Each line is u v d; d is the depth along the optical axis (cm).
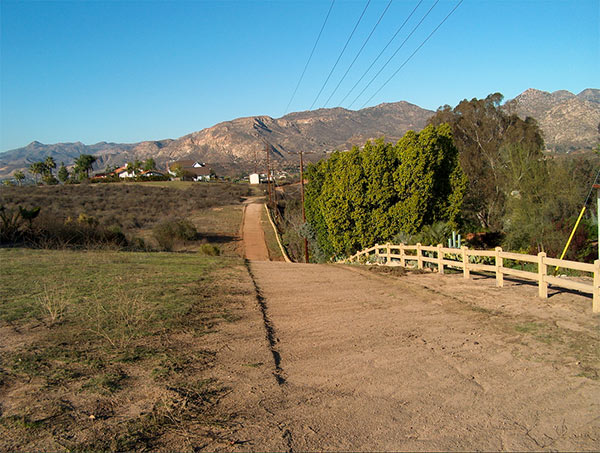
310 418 511
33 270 1484
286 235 5009
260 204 8400
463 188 2331
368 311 1071
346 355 742
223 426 489
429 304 1102
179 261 2055
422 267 1730
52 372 616
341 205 2536
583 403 531
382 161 2395
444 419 504
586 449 434
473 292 1189
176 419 499
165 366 659
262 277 1744
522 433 468
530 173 2612
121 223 5116
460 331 853
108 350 714
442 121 4159
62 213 5141
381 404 547
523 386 588
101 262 1780
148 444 447
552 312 923
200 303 1113
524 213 2480
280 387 604
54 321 866
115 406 525
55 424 477
